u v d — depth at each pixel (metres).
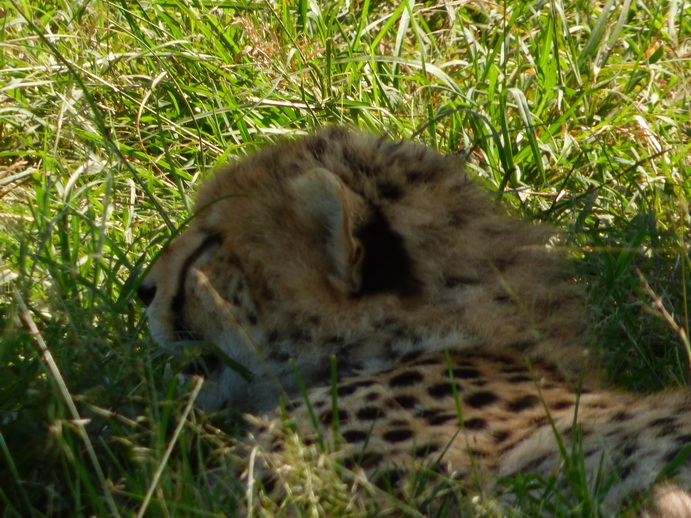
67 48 13.29
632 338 9.02
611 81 13.77
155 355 7.62
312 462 6.26
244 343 7.61
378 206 7.28
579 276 9.97
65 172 11.54
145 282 8.17
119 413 7.14
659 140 12.48
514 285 7.50
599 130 12.85
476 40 14.48
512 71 14.12
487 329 7.32
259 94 13.20
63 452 6.30
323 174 6.96
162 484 6.19
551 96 13.27
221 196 7.72
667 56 14.30
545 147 12.42
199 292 7.71
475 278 7.39
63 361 7.40
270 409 7.69
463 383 6.87
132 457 6.49
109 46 13.79
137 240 9.94
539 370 7.24
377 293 7.23
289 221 7.27
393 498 5.96
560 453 6.22
